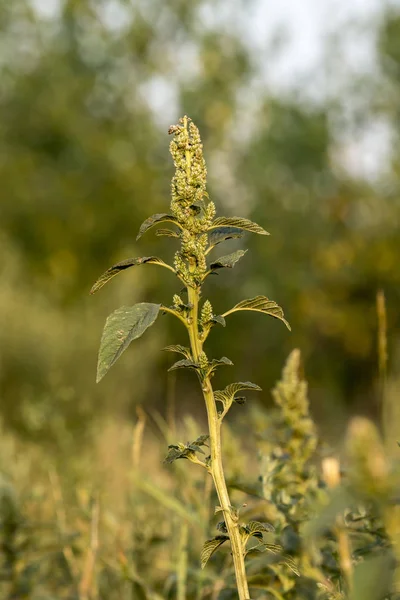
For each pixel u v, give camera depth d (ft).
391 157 69.00
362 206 68.13
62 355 36.47
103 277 5.77
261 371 61.57
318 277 63.10
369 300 61.67
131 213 67.77
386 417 8.34
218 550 9.16
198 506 10.07
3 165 68.18
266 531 5.85
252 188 70.69
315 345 60.64
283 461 8.11
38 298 42.60
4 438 17.58
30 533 10.29
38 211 67.46
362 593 4.51
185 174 5.83
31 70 71.87
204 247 5.81
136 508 11.05
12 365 35.55
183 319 5.79
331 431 12.59
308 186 70.49
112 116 74.38
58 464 16.24
